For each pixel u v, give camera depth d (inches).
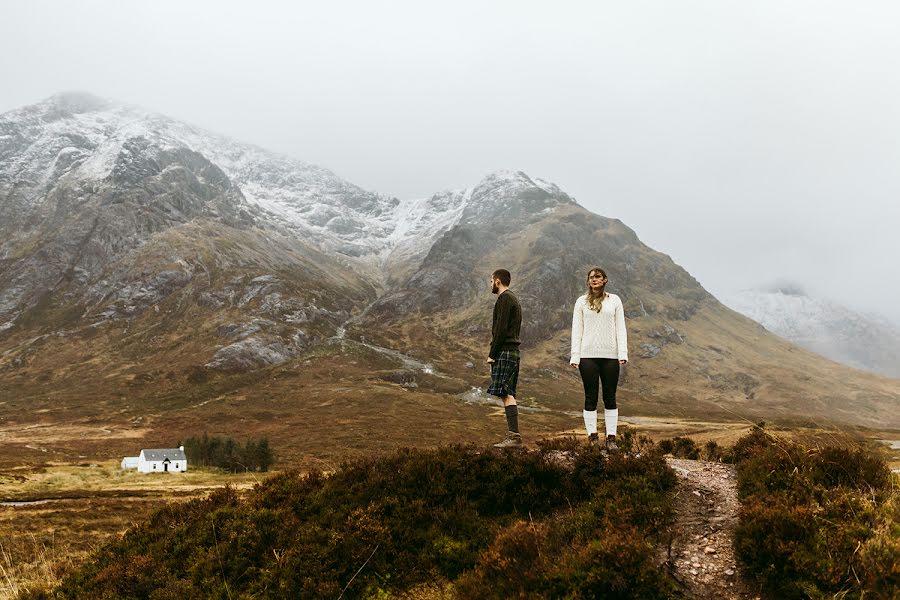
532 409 6092.5
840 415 7150.6
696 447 510.6
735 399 7677.2
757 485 297.1
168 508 436.5
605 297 394.6
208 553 345.1
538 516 331.6
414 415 5383.9
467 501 349.1
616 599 233.6
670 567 251.1
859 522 245.1
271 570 313.0
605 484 325.1
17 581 533.3
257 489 424.8
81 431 4690.0
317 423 4987.7
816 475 299.9
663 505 297.0
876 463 304.0
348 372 7460.6
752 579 239.1
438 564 307.9
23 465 3176.7
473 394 6830.7
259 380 7032.5
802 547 229.9
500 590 253.4
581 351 393.1
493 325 402.9
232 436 4468.5
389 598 290.4
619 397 7303.2
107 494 2217.0
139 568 349.1
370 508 339.6
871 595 205.5
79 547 1157.7
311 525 345.4
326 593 290.8
